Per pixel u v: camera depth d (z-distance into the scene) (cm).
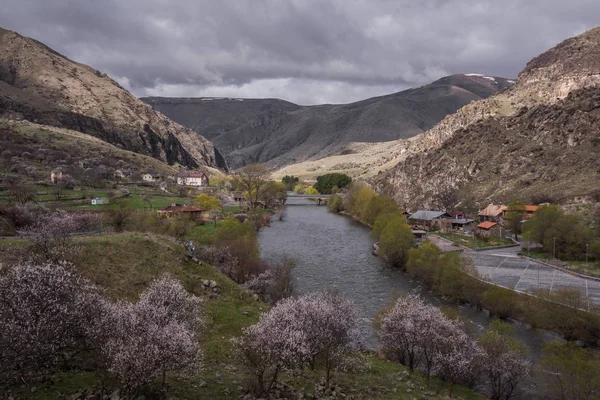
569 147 17788
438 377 4806
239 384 3531
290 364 3344
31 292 2634
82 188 16550
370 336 6134
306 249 12281
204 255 8000
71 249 4838
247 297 5928
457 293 7931
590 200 13812
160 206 14738
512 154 19700
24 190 11562
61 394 2806
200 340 4444
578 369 4475
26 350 2480
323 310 4012
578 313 6375
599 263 9675
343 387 4028
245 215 16125
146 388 2945
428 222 15888
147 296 3688
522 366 4631
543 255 10706
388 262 10712
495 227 13662
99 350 2862
